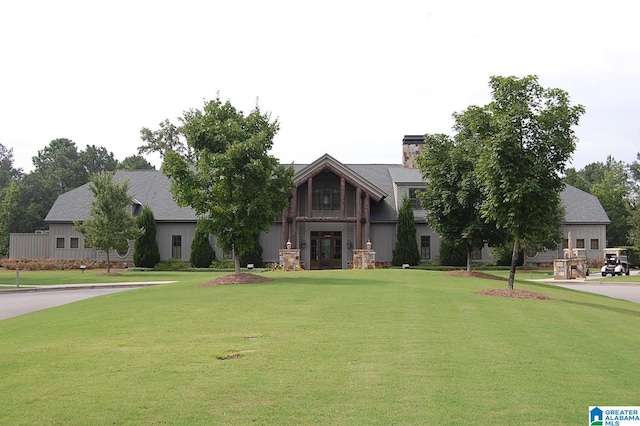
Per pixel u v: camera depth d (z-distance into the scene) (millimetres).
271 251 43031
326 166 40531
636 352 10750
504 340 11367
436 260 43219
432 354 9984
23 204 76000
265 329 12219
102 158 91188
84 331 12531
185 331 12156
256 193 23891
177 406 7281
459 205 27609
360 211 40812
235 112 25266
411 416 6949
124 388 8047
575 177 76500
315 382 8266
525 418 6949
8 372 9062
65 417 6965
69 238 44469
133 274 36406
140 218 42250
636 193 68875
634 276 40500
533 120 19062
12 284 29516
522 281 27297
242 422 6734
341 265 42344
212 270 39500
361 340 11062
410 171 47562
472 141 27094
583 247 46500
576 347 10969
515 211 19047
